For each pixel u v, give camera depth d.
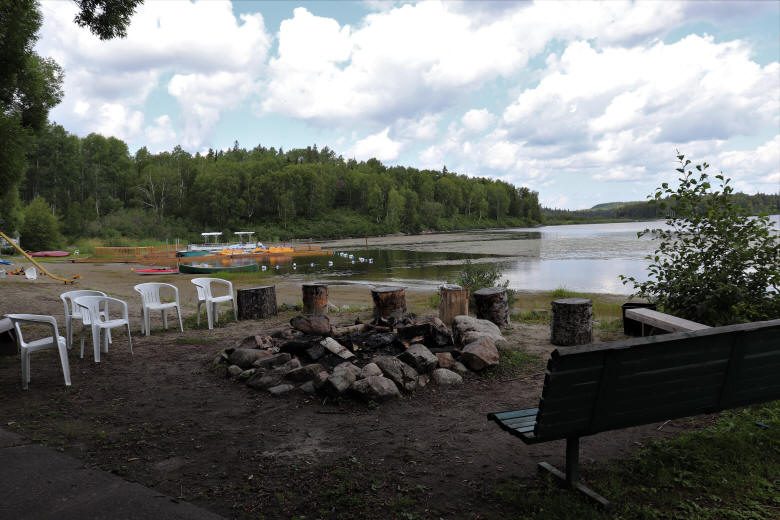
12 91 12.47
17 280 24.28
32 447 4.19
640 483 3.44
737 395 3.62
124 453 4.10
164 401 5.45
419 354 6.11
